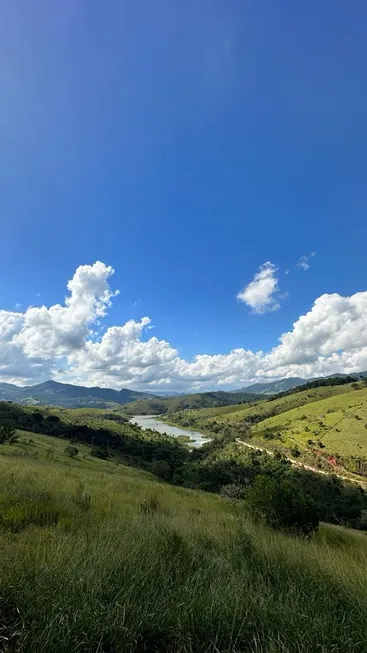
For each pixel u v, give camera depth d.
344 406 172.75
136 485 19.95
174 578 3.82
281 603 3.27
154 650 2.75
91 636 2.57
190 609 3.02
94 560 3.81
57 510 7.35
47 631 2.60
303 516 10.61
